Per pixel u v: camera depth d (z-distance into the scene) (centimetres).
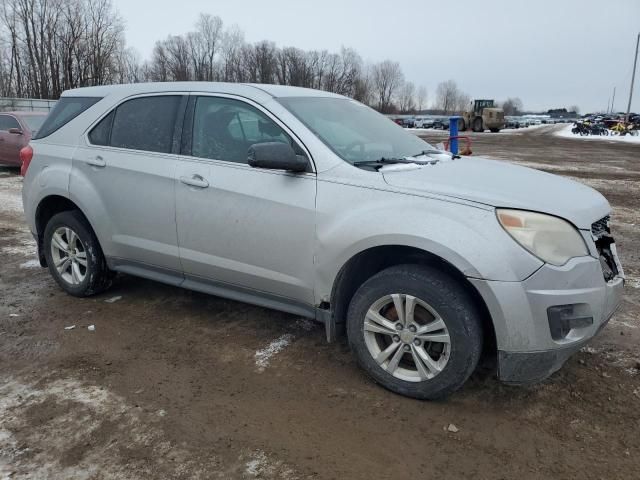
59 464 262
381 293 313
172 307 456
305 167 335
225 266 375
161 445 276
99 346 386
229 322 427
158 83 425
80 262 465
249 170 358
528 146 2900
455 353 294
